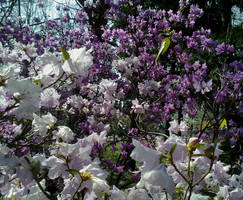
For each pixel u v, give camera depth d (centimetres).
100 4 514
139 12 457
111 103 297
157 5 777
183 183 93
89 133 276
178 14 415
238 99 271
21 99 95
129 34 439
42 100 140
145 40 435
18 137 125
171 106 382
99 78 467
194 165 91
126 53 468
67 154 89
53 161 88
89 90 293
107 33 455
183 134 168
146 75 435
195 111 346
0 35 484
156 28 423
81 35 521
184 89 345
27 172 72
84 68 102
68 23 637
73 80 136
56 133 114
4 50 206
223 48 326
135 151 69
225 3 689
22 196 98
